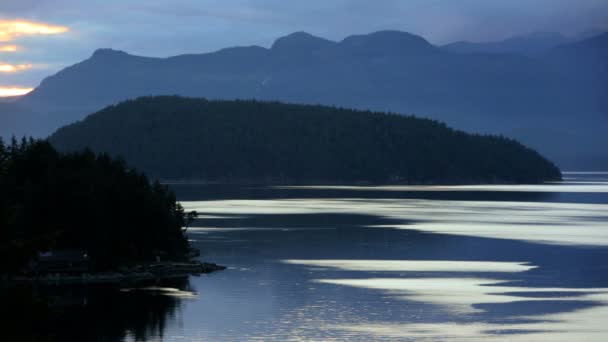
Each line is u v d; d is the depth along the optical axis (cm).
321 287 16625
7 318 6894
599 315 13962
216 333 12988
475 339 12488
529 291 16075
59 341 12406
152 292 16312
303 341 12481
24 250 7069
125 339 12656
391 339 12525
